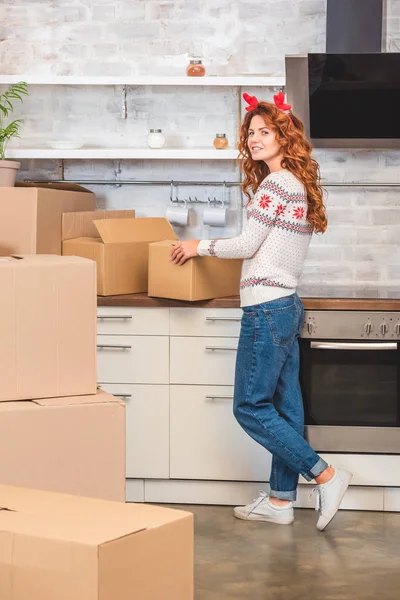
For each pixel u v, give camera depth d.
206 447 3.88
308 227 3.44
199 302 3.79
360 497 3.86
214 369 3.84
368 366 3.79
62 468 2.21
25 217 3.68
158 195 4.53
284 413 3.65
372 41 4.12
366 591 2.95
